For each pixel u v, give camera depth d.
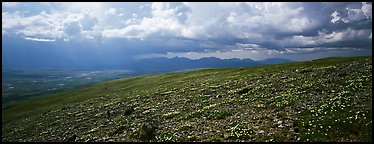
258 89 44.84
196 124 30.58
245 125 27.41
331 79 42.03
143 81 119.56
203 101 44.34
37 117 66.62
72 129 42.25
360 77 39.78
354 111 26.09
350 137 21.84
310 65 77.75
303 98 33.84
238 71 90.75
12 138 45.50
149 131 29.33
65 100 96.44
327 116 26.00
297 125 25.41
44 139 39.22
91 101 77.00
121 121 40.12
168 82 92.56
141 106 50.22
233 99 40.84
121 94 81.75
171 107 44.00
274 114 29.84
